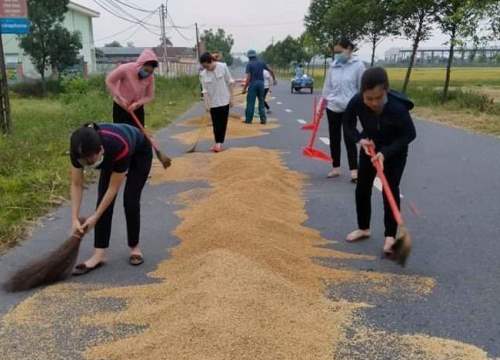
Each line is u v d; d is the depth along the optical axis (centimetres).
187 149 1038
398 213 427
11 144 972
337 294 386
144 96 704
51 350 316
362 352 310
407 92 2581
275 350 298
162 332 318
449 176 793
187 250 466
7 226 543
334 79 750
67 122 1352
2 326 346
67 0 3616
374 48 3312
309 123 1509
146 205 636
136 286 400
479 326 343
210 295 343
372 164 475
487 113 1744
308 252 468
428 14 2202
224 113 973
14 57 4269
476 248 485
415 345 319
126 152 404
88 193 700
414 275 422
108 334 331
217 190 677
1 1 1152
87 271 434
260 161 817
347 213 595
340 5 3403
